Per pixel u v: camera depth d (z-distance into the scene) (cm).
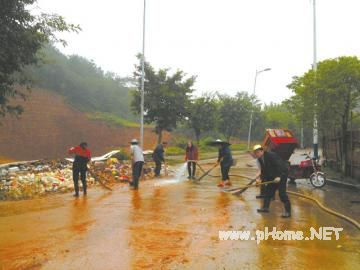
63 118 5288
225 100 4800
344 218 847
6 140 4031
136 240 663
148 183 1545
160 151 1827
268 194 936
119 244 638
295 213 924
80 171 1212
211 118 3953
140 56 3011
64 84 6431
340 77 1451
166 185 1474
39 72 6162
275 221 830
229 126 4825
